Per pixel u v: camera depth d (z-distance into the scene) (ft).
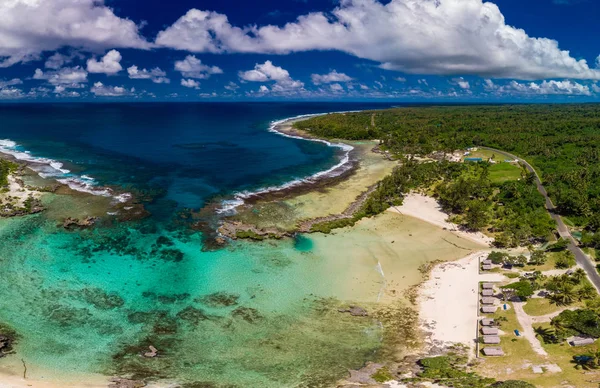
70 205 296.10
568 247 237.04
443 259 230.27
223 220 279.28
